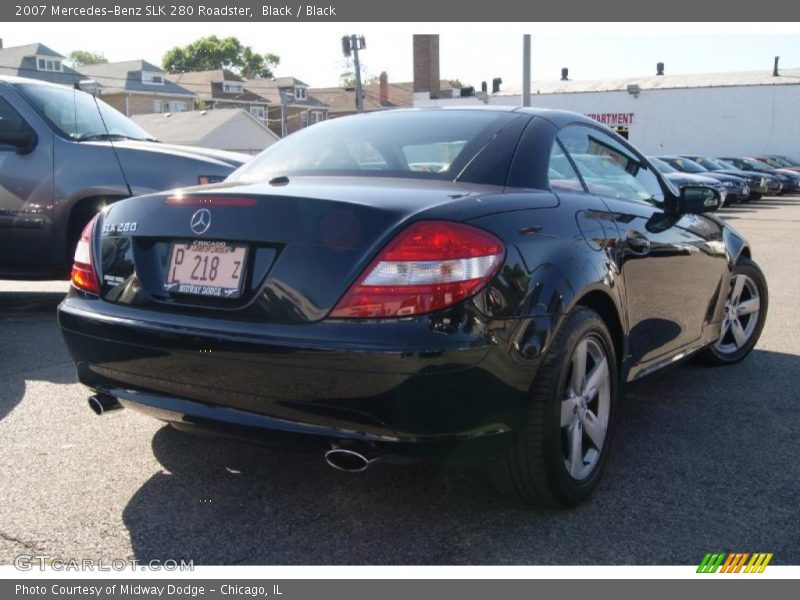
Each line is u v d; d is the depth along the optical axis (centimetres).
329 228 249
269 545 269
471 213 258
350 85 8125
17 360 495
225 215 266
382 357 234
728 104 4222
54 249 595
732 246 469
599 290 300
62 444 354
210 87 7306
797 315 660
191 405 270
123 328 277
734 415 402
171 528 280
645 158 413
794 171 3362
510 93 4675
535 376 268
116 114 678
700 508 296
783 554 264
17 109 596
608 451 316
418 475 324
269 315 251
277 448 259
